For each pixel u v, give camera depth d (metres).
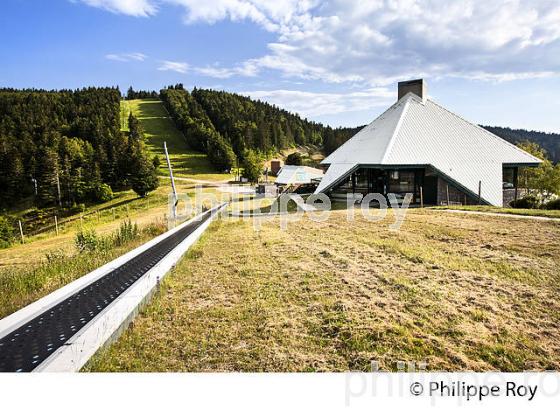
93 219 48.66
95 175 64.31
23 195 67.19
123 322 5.97
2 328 5.73
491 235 12.29
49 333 5.54
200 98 161.00
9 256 18.48
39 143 83.06
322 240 13.31
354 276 8.57
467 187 24.41
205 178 78.25
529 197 22.39
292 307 6.79
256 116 137.50
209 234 16.11
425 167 25.17
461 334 5.62
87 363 4.82
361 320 6.09
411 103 31.84
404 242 12.20
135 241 14.72
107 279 8.47
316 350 5.25
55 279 9.02
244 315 6.49
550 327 5.86
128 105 156.50
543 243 10.72
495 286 7.61
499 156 26.95
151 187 60.19
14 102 118.69
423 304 6.72
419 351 5.13
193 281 8.73
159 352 5.27
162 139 117.25
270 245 12.79
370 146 28.45
